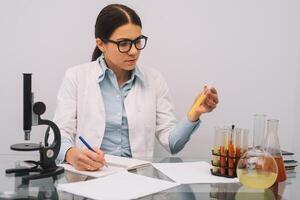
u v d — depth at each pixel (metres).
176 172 1.13
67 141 1.35
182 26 1.83
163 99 1.69
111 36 1.44
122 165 1.18
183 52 1.84
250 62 1.86
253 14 1.83
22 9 1.78
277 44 1.85
